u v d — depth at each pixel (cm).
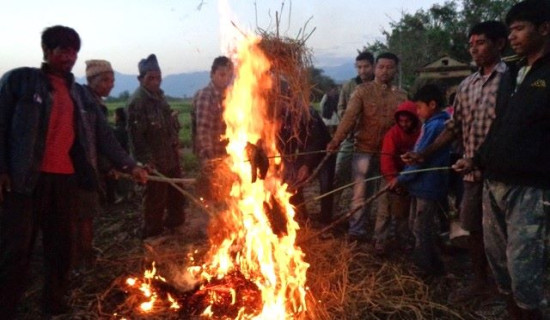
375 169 565
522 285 324
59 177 377
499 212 347
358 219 563
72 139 385
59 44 366
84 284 446
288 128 501
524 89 319
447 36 2047
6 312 366
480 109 397
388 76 552
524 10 310
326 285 436
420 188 447
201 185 463
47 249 388
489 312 400
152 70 568
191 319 373
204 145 547
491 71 395
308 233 548
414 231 461
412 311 400
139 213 718
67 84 384
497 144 331
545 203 317
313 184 877
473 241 419
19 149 348
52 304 395
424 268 461
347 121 544
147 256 500
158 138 577
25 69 361
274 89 487
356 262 495
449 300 422
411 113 486
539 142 313
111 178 761
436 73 1642
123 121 801
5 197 355
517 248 324
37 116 354
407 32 2088
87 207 468
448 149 452
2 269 358
